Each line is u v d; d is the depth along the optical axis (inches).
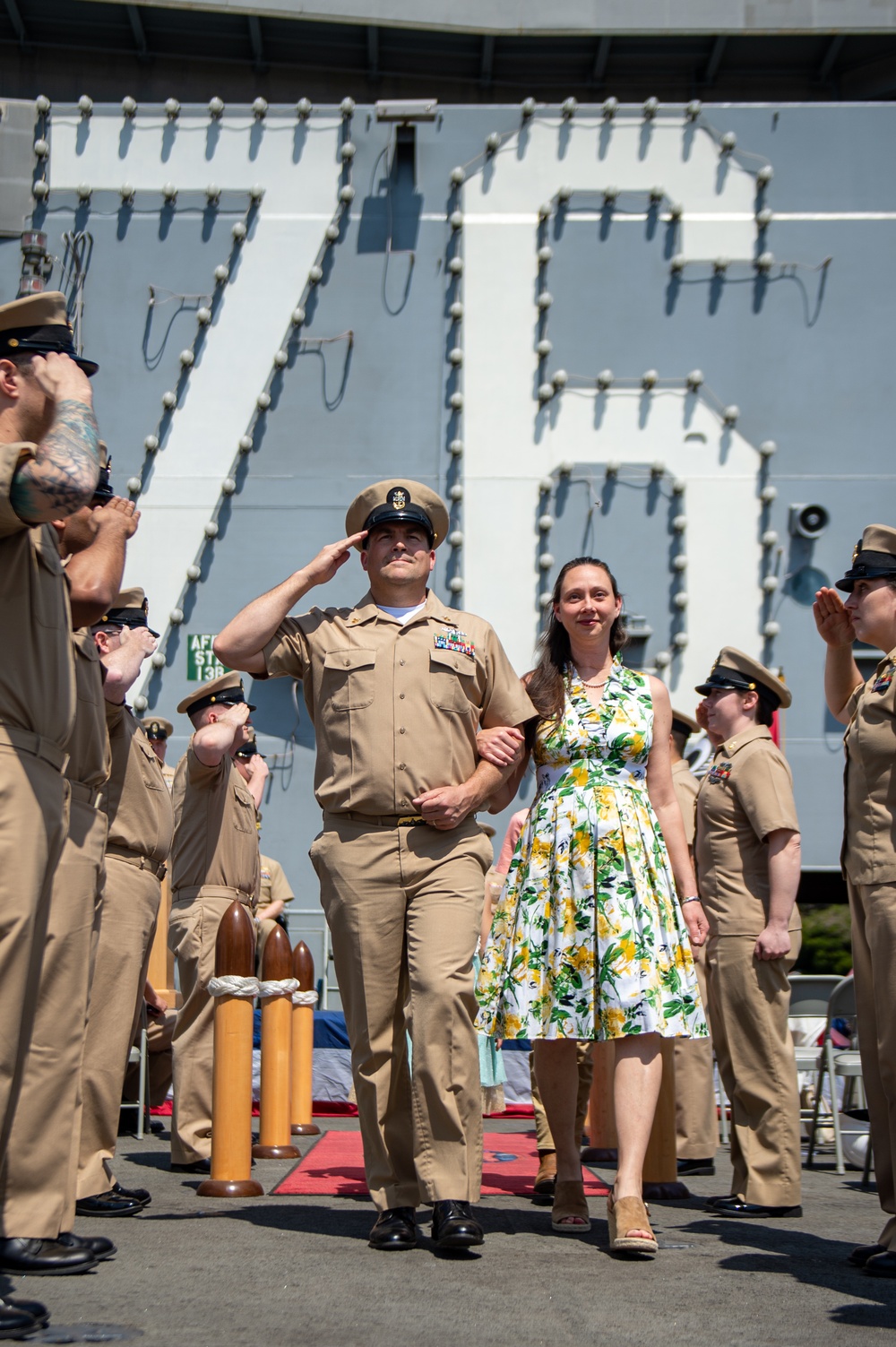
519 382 275.3
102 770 117.2
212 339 277.6
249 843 196.5
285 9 346.0
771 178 281.9
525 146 283.3
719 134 283.0
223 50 377.7
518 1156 212.2
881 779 125.0
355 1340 88.2
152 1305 97.9
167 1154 205.2
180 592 269.6
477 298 278.1
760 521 271.1
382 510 138.9
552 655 147.3
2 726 92.8
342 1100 267.1
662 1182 175.8
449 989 126.0
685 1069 210.8
